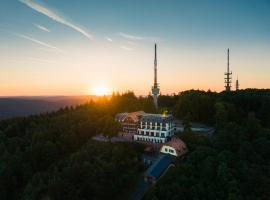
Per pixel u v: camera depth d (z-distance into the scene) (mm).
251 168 106562
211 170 104812
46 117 190625
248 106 179125
